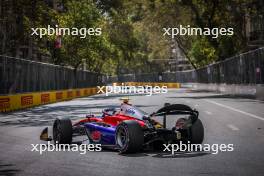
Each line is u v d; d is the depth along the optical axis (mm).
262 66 42719
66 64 72062
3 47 47625
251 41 68938
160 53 104375
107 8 81375
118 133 12844
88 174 10328
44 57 82875
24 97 39906
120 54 107125
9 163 11898
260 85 43312
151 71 192750
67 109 36281
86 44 70312
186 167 10914
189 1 66688
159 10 79438
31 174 10406
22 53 71125
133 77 172500
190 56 107125
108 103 44781
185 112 12898
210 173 10211
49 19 51188
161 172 10398
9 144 15641
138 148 12523
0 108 33875
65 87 60250
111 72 182000
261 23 67938
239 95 53500
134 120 12727
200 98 50281
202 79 94375
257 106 33438
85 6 70062
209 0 65250
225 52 68500
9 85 36625
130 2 77375
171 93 73812
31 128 21547
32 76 43438
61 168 11078
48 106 42531
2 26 47438
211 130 18609
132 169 10781
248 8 63969
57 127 14617
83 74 77688
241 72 52375
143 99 50188
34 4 48219
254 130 18422
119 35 103562
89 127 14242
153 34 92375
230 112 27922
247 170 10469
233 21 66062
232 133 17531
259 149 13516
